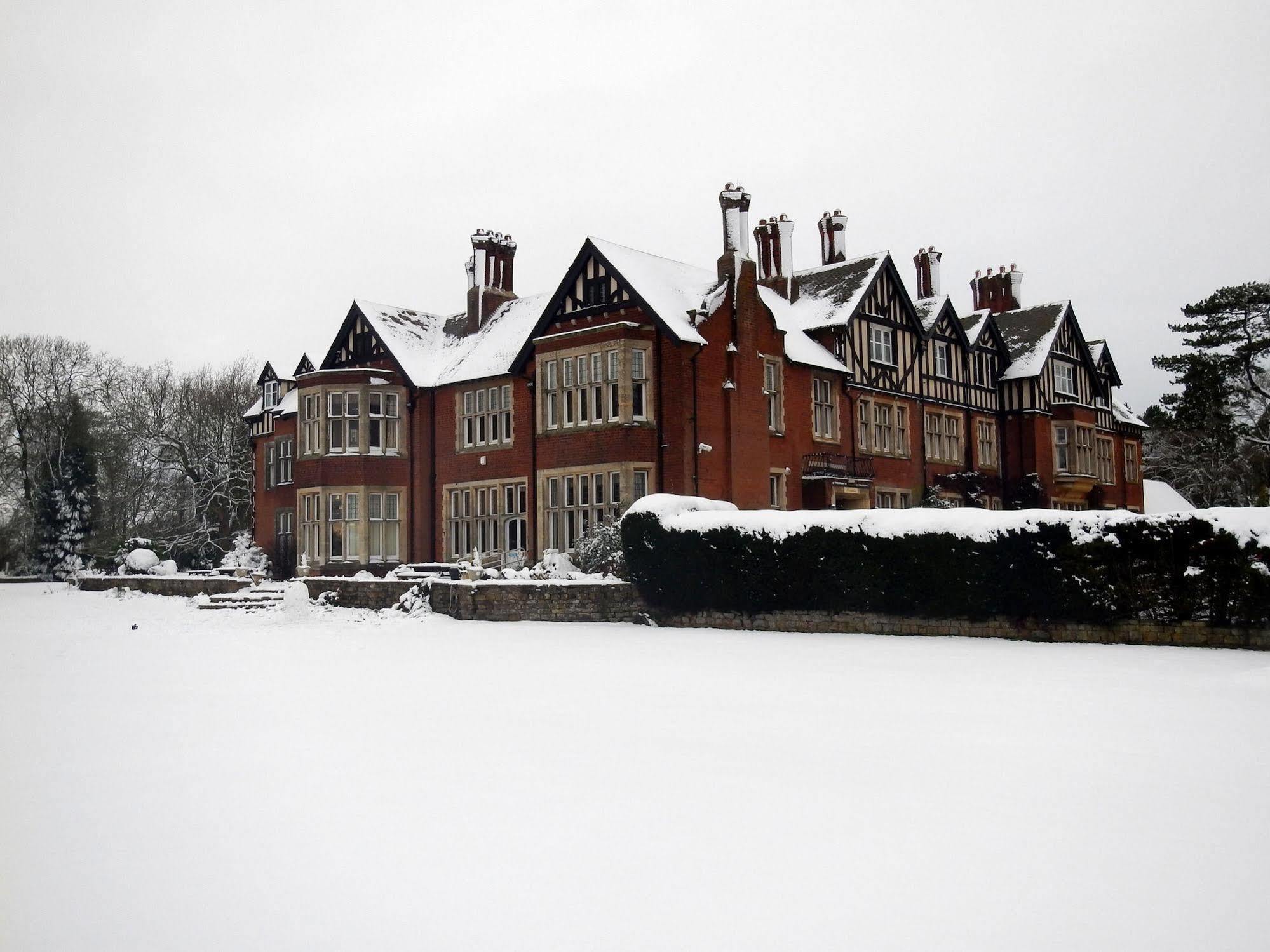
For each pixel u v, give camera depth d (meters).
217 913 4.95
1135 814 6.32
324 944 4.57
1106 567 15.85
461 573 24.28
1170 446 55.59
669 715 9.88
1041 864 5.44
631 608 21.36
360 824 6.32
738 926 4.68
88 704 11.12
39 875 5.52
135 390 56.19
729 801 6.70
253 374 60.78
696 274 29.98
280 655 16.03
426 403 32.50
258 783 7.39
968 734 8.77
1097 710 9.87
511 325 32.56
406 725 9.54
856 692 11.27
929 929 4.62
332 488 31.73
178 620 23.69
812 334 32.22
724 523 19.97
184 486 51.59
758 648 16.11
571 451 26.77
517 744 8.57
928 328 35.34
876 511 18.47
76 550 47.38
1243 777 7.21
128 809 6.75
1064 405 38.69
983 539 17.05
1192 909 4.82
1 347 52.97
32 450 53.25
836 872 5.36
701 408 25.97
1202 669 12.61
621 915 4.82
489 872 5.43
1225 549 14.85
